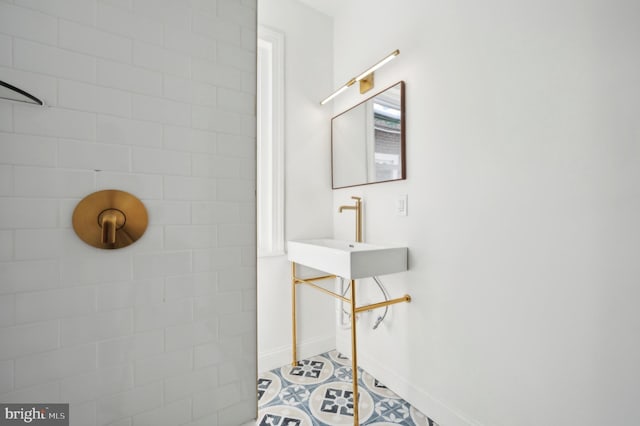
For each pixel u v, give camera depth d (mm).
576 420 941
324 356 2090
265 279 1909
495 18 1161
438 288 1399
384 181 1687
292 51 2012
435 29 1413
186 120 889
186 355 882
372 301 1824
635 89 819
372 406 1541
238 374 976
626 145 835
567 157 958
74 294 737
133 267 807
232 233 969
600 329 889
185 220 885
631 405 832
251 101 1015
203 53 921
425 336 1469
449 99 1345
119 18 792
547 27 1006
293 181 2018
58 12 720
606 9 872
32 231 694
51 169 712
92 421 755
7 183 669
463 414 1287
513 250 1104
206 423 914
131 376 802
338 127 2086
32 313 693
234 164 977
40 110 701
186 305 884
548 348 1010
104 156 771
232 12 980
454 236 1323
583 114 920
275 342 1942
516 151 1092
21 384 682
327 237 2154
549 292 1006
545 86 1011
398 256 1506
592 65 901
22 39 683
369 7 1842
